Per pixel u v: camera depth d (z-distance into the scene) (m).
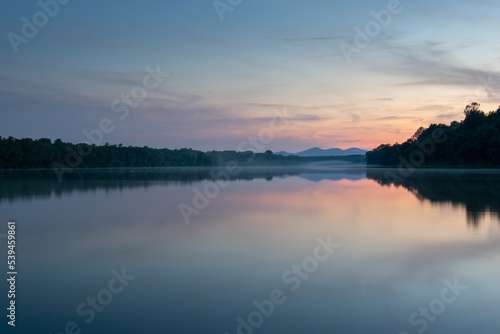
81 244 12.88
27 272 9.77
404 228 15.27
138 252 11.73
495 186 37.31
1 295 8.18
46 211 21.09
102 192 33.66
